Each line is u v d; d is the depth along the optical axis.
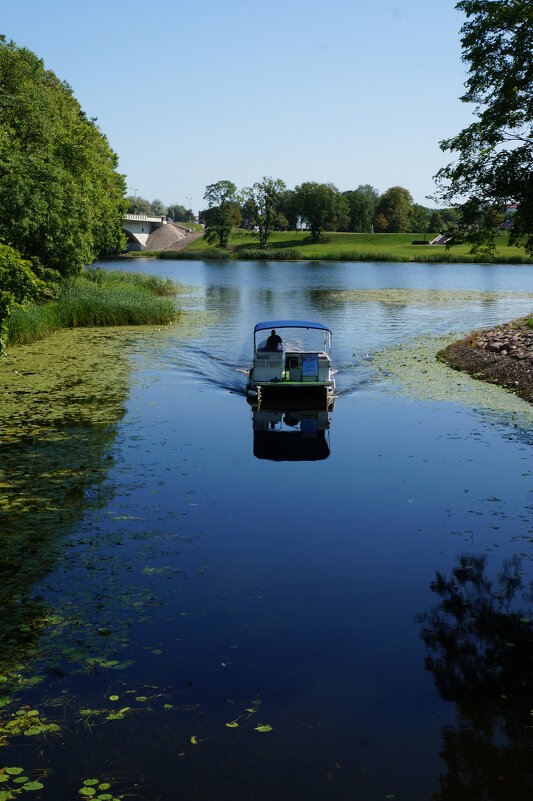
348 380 22.11
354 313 42.88
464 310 45.47
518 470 13.02
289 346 26.27
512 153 23.97
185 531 10.23
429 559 9.35
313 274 89.62
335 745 5.73
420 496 11.70
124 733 5.88
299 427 16.39
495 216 25.59
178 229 180.12
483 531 10.29
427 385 21.16
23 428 15.59
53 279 36.78
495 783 5.30
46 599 8.22
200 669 6.80
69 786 5.24
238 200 159.88
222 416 17.33
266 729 5.92
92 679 6.66
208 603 8.13
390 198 196.12
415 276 87.00
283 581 8.71
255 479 12.56
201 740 5.79
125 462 13.40
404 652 7.11
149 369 23.16
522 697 6.40
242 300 50.72
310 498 11.62
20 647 7.20
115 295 37.47
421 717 6.09
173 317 36.47
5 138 34.19
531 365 21.36
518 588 8.55
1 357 24.25
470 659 7.00
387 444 14.83
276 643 7.26
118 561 9.23
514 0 23.05
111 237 56.03
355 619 7.79
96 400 18.58
